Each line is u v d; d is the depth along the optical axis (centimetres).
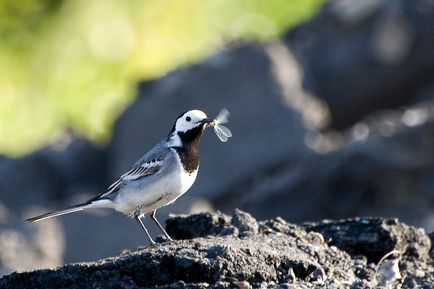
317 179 1812
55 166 2153
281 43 2277
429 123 1841
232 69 2045
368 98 2217
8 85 2544
